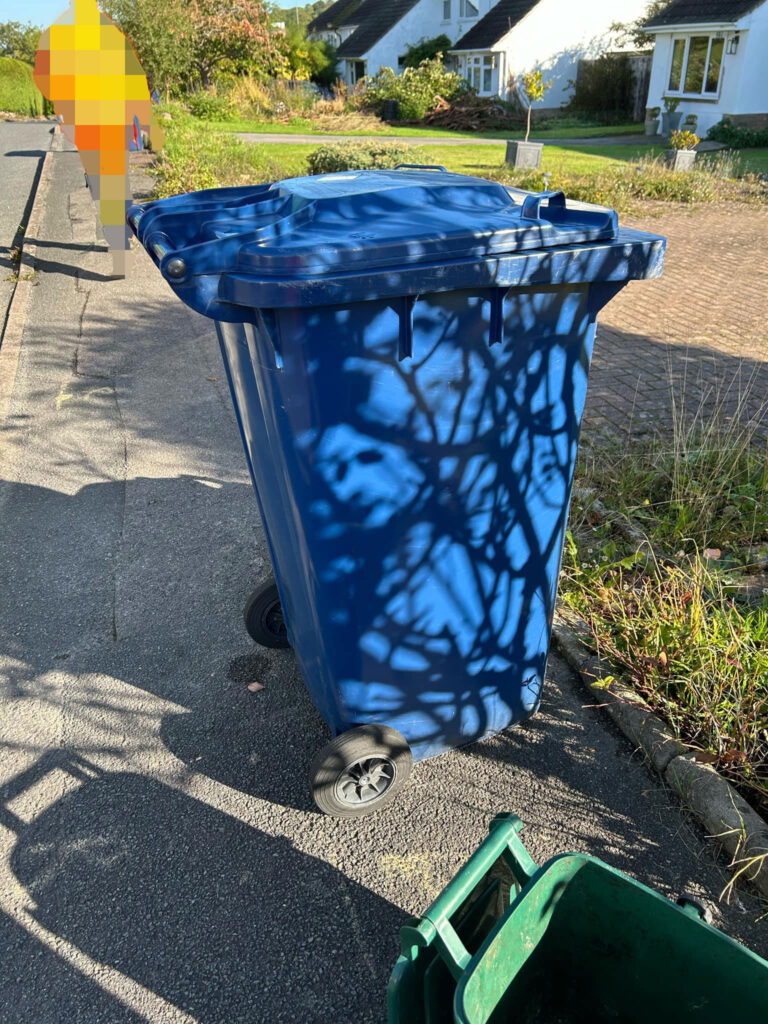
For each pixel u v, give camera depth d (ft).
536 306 6.75
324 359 6.31
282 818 8.75
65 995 7.16
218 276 6.30
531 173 48.88
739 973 5.37
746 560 12.38
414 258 6.22
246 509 14.98
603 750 9.39
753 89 76.28
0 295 28.66
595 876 5.71
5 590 12.85
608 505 13.82
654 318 25.76
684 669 9.75
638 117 106.32
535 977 6.09
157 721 10.17
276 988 7.14
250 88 97.04
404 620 7.69
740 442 15.25
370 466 6.82
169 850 8.44
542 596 8.41
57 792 9.20
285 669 10.95
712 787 8.43
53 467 16.76
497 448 7.20
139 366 22.11
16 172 56.59
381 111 106.42
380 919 7.68
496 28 110.42
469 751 9.44
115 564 13.43
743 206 45.91
